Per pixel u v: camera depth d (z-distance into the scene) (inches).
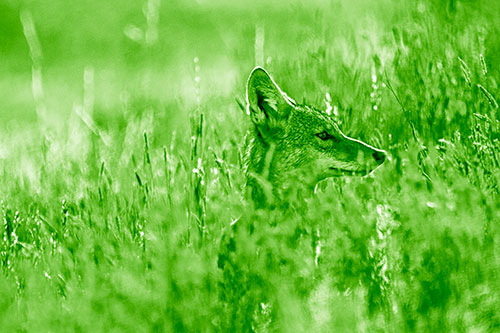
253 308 355.9
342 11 593.3
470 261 336.5
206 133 473.1
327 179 430.6
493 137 415.8
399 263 349.4
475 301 324.5
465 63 472.1
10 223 449.1
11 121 919.7
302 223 370.0
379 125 470.0
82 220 441.4
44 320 377.4
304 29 580.1
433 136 446.3
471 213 353.1
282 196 398.0
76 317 372.5
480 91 453.1
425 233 351.3
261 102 400.5
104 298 376.2
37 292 406.0
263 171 399.5
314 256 360.2
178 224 405.7
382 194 388.2
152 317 363.9
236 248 370.9
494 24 534.0
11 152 644.7
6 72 1200.2
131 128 550.0
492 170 388.2
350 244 356.8
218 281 367.2
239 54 577.9
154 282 375.6
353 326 328.5
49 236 450.3
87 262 404.2
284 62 544.4
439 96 463.8
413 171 381.1
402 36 522.9
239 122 503.5
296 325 335.3
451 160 393.1
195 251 387.9
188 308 360.5
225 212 405.1
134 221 426.0
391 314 329.7
